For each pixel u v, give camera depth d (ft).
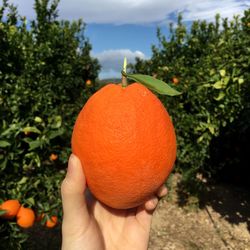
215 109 3.14
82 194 0.74
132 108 0.62
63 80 3.92
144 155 0.61
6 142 1.67
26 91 2.45
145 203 0.85
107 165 0.61
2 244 1.71
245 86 2.83
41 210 1.84
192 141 3.49
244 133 3.59
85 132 0.64
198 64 3.76
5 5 2.83
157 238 2.89
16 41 2.78
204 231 3.03
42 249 2.55
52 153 2.27
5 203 1.66
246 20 3.34
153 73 4.34
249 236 2.97
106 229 0.88
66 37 4.19
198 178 3.63
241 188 3.90
